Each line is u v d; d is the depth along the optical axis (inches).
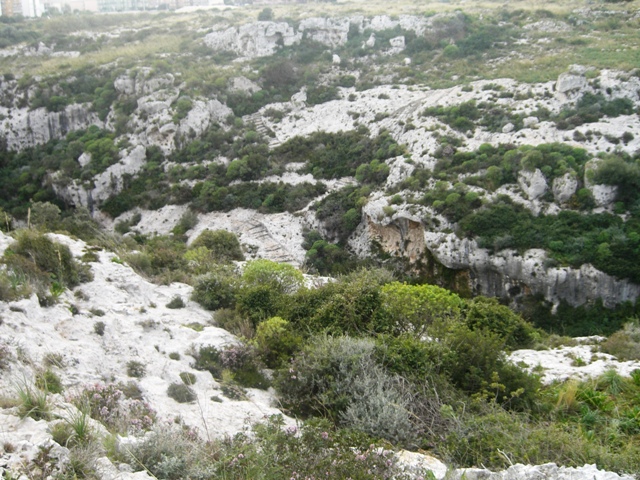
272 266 713.6
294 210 1523.1
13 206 1718.8
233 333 559.2
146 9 4057.6
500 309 716.7
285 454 317.1
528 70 1728.6
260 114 1881.2
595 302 1107.3
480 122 1498.5
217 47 2324.1
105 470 284.4
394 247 1365.7
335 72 2028.8
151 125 1781.5
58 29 2832.2
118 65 2091.5
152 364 446.9
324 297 593.0
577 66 1489.9
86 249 620.4
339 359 449.7
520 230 1192.8
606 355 626.5
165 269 699.4
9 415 309.1
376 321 551.2
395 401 408.2
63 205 1732.3
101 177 1699.1
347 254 1390.3
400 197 1353.3
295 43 2228.1
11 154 1920.5
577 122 1385.3
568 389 474.6
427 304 644.7
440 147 1439.5
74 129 1927.9
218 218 1563.7
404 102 1733.5
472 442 369.7
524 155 1289.4
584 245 1139.9
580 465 345.1
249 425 390.0
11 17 3021.7
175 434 333.4
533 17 2183.8
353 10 2551.7
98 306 505.7
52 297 470.3
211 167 1678.2
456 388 459.2
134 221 1625.2
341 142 1668.3
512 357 630.5
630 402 482.6
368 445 333.1
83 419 310.2
